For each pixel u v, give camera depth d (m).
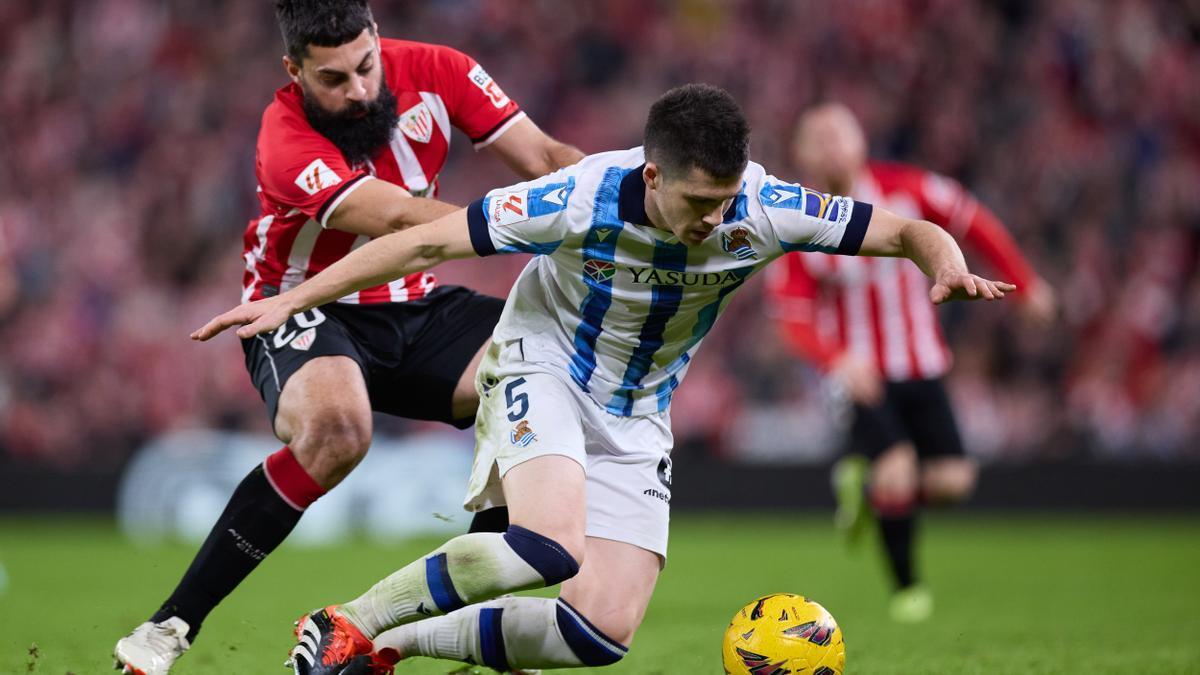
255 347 16.09
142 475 48.09
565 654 13.80
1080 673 16.88
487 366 14.78
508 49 64.75
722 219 12.90
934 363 28.17
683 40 65.38
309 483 14.92
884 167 27.48
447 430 48.94
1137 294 56.16
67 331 54.53
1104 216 58.84
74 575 33.09
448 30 64.88
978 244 27.45
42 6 65.75
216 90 62.25
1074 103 63.22
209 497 45.97
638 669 17.50
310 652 13.38
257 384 15.95
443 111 16.62
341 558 38.34
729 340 53.53
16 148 62.25
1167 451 53.12
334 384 15.12
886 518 25.50
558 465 13.45
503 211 13.14
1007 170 60.88
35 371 53.53
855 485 27.77
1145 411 53.78
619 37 65.38
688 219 12.54
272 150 15.45
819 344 26.91
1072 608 26.48
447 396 16.56
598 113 63.41
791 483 52.00
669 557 38.88
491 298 17.14
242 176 58.94
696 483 52.03
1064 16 65.00
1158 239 58.09
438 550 13.38
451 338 16.67
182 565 35.81
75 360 54.06
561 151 16.97
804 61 64.56
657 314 13.86
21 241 57.44
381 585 13.47
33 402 53.06
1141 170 60.81
